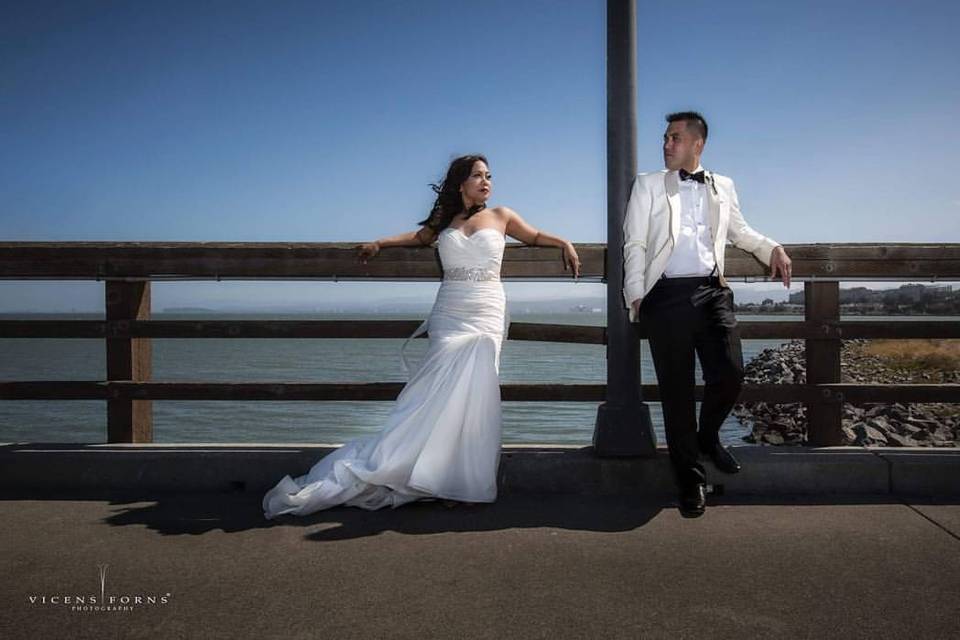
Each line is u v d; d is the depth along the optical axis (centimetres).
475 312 346
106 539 283
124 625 204
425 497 328
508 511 321
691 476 313
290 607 217
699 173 329
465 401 331
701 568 248
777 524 298
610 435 355
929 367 2442
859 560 254
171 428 1288
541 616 210
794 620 205
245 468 364
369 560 258
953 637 194
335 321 393
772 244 346
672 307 317
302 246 392
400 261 391
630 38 365
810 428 381
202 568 250
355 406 1569
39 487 366
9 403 1744
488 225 357
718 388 321
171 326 396
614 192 363
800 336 380
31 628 203
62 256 394
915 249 373
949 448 369
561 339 379
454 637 196
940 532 286
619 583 235
